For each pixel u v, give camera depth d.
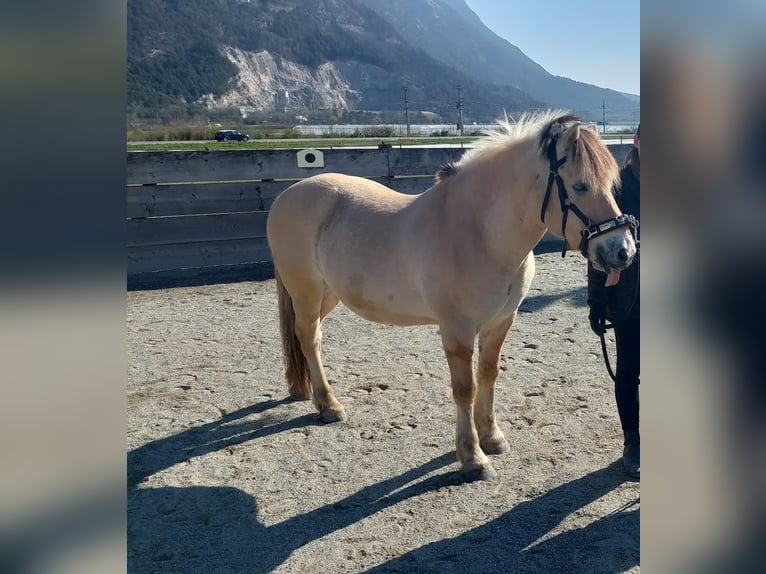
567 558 2.47
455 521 2.74
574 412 3.79
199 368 4.73
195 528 2.75
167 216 7.89
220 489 3.06
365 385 4.31
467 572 2.41
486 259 2.85
